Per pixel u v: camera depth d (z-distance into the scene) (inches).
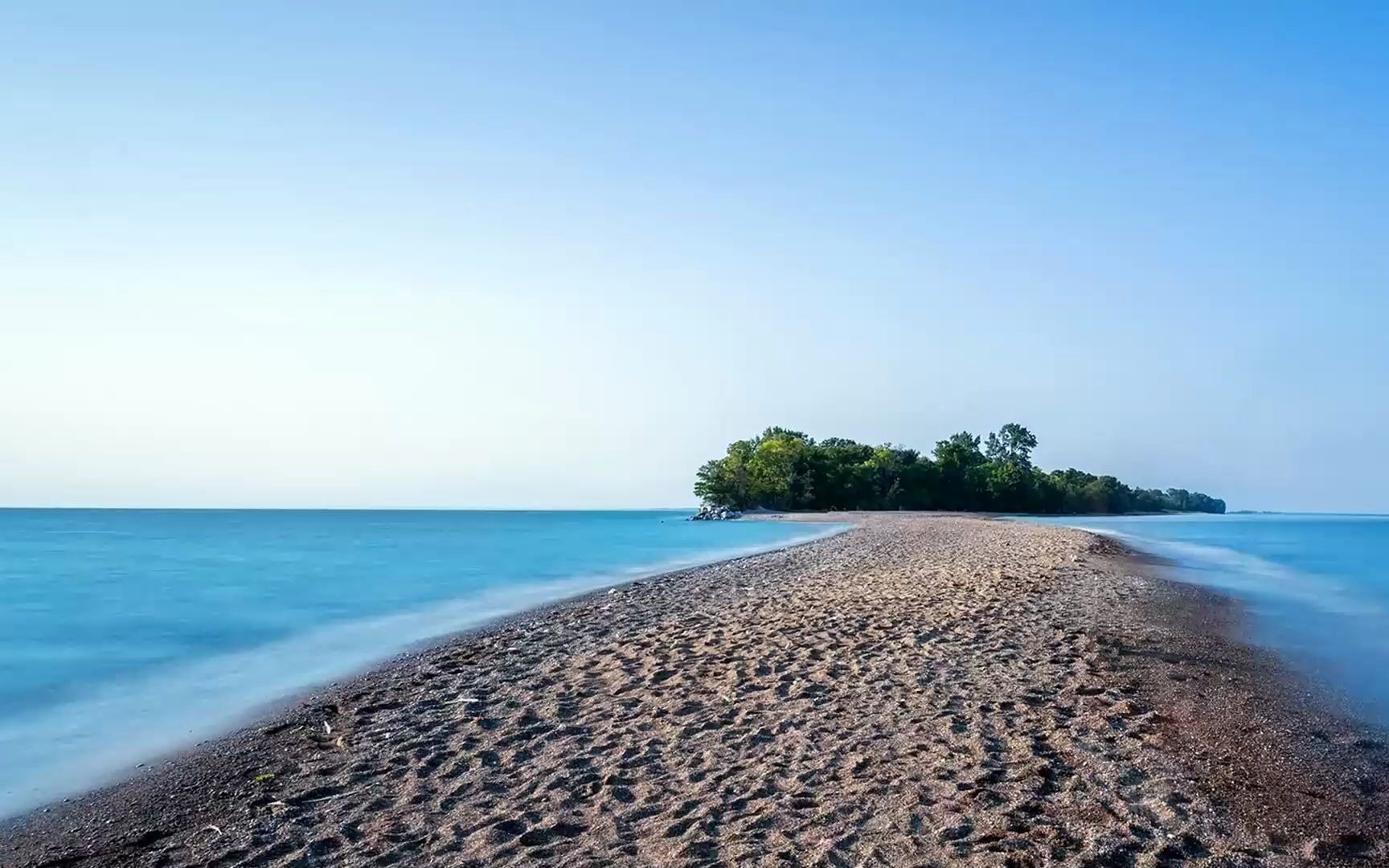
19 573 1240.8
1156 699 406.9
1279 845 254.4
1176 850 244.5
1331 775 318.0
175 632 682.8
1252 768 319.3
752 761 315.9
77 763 352.8
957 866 230.4
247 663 554.9
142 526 3934.5
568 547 1838.1
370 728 384.5
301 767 337.1
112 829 283.1
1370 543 2132.1
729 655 498.6
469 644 589.6
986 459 5319.9
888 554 1212.5
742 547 1712.6
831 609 660.7
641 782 299.4
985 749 324.5
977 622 593.0
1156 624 619.8
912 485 4411.9
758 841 247.4
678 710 388.2
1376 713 410.0
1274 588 959.6
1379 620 717.9
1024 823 257.4
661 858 239.3
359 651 586.6
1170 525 3567.9
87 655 588.1
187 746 373.4
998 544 1373.0
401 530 3284.9
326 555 1665.8
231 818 286.0
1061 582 839.7
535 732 363.6
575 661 505.0
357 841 258.4
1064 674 445.1
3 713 434.9
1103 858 236.7
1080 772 303.7
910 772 301.3
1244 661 512.4
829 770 304.5
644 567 1261.1
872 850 240.8
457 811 279.6
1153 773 304.8
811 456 4303.6
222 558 1577.3
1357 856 249.8
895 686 419.8
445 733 369.1
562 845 249.3
